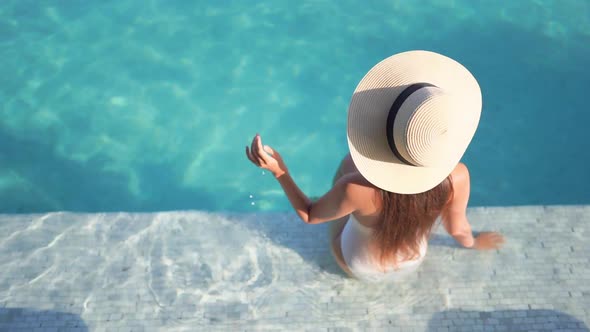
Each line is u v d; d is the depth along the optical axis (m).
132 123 5.25
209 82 5.49
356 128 2.35
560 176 5.02
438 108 2.07
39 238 3.58
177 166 5.05
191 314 3.24
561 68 5.62
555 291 3.32
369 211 2.64
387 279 3.23
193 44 5.75
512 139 5.25
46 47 5.71
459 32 5.88
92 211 4.81
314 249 3.54
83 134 5.19
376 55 5.66
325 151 5.14
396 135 2.17
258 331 3.17
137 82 5.48
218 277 3.40
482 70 5.59
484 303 3.27
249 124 5.26
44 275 3.40
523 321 3.20
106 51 5.70
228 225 3.67
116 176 4.99
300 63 5.62
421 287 3.34
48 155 5.08
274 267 3.46
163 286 3.36
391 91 2.31
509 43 5.80
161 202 4.88
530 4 6.16
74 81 5.48
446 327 3.18
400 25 5.93
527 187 4.98
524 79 5.56
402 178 2.38
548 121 5.33
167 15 6.00
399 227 2.63
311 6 6.11
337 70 5.57
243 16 6.00
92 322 3.20
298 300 3.30
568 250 3.51
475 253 3.49
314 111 5.34
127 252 3.52
